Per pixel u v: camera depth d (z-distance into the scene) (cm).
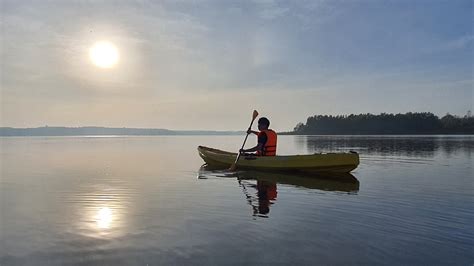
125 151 2727
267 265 380
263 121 1259
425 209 633
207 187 882
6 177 1095
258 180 1005
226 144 4394
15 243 447
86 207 650
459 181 983
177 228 511
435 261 392
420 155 1983
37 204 676
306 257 402
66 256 404
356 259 397
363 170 1258
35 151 2709
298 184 933
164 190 837
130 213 600
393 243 448
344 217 574
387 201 702
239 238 464
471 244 443
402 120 10662
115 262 387
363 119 11431
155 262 387
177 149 3088
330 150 2578
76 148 3312
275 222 543
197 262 387
